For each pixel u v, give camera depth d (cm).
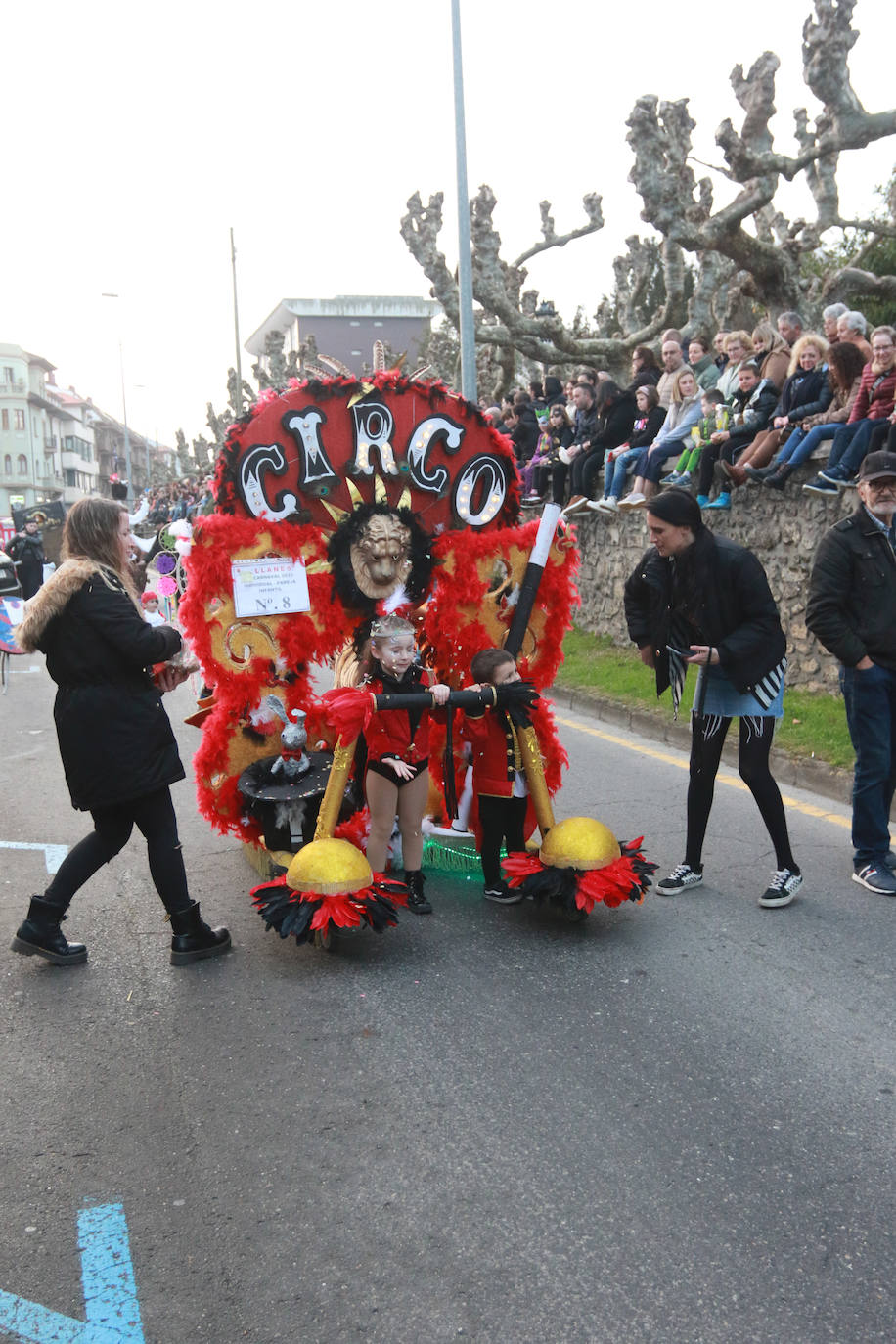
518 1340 222
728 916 450
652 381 1165
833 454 782
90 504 391
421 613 494
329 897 398
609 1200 266
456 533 489
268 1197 270
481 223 1595
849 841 548
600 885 424
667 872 507
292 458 453
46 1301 234
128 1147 291
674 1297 233
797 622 845
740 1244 250
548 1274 241
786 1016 360
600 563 1190
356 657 463
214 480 447
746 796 638
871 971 393
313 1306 232
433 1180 275
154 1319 229
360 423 460
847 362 798
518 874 436
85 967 409
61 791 679
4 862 536
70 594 376
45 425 8588
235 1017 366
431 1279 240
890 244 1892
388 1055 339
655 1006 370
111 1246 252
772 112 1307
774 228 1916
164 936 440
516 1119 302
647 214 1291
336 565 461
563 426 1285
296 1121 303
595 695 928
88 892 494
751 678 441
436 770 517
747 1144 288
